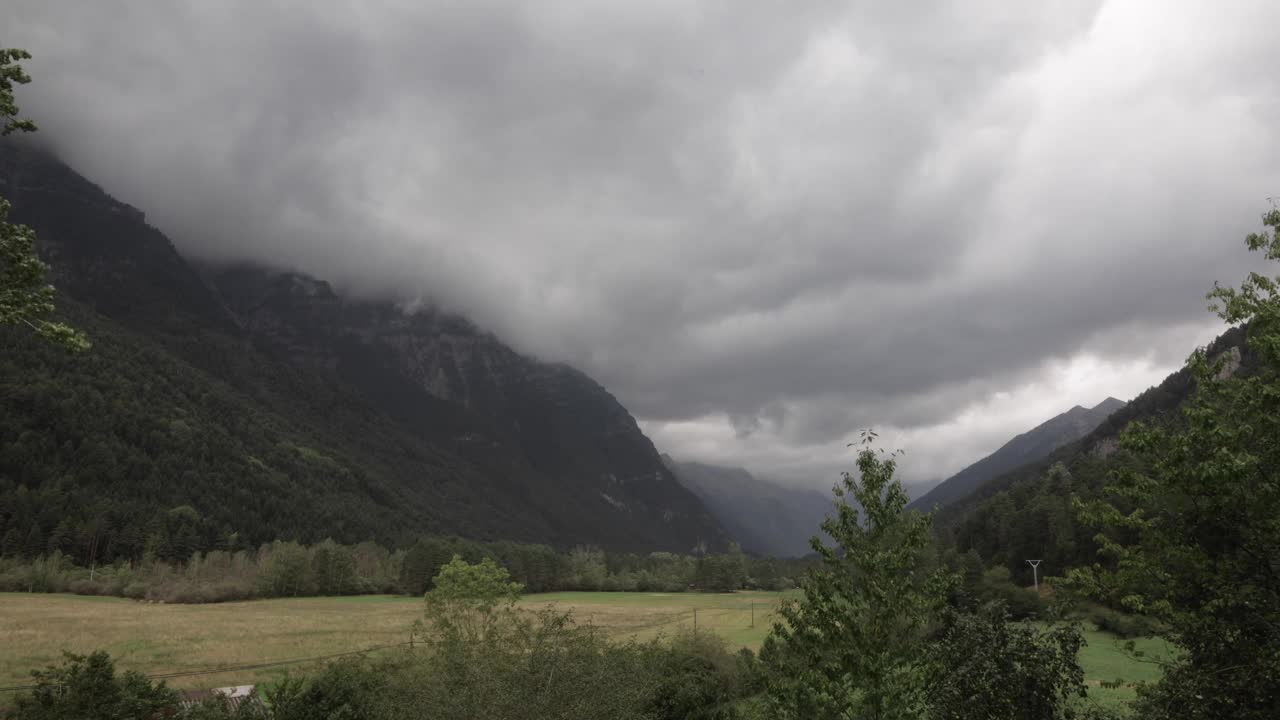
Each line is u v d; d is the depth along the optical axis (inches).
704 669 1368.1
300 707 904.9
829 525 591.2
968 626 510.3
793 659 600.4
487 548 6820.9
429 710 762.8
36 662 2244.1
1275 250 543.2
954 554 3184.1
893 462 585.9
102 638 2923.2
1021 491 5659.5
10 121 587.5
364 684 989.2
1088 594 562.6
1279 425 470.6
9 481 7234.3
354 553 6550.2
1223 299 569.0
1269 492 452.4
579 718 731.4
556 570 6924.2
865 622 550.6
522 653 806.5
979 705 479.8
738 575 7155.5
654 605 5187.0
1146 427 533.0
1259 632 468.8
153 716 839.1
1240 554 490.9
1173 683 497.4
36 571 4968.0
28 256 584.1
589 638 858.8
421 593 5492.1
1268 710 449.1
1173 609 523.2
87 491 7564.0
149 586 5039.4
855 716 531.8
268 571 5516.7
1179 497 506.0
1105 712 564.1
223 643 2819.9
